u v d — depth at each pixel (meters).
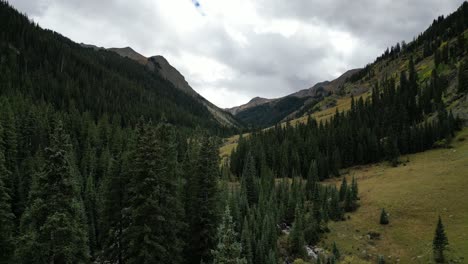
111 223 29.33
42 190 20.44
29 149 84.56
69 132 108.00
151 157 24.92
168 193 27.08
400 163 110.25
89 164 85.81
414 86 164.50
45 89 165.75
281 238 70.31
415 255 59.66
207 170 31.27
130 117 186.00
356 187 88.69
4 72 156.50
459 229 62.88
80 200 47.72
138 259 24.00
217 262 20.73
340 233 73.31
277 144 138.25
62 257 20.50
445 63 168.25
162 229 25.72
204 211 30.59
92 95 194.62
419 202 76.50
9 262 35.84
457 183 79.44
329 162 122.19
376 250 64.88
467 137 109.56
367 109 162.50
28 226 21.08
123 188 29.00
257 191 85.25
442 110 124.12
